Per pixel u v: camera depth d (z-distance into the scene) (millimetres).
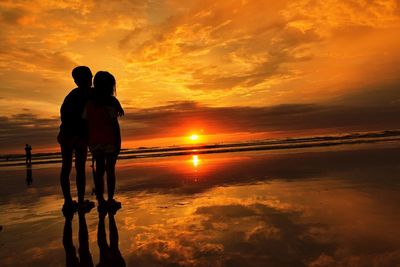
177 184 5348
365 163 6824
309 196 3682
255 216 2836
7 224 3086
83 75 3861
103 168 3775
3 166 17688
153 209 3414
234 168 7469
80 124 3777
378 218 2592
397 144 12711
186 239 2271
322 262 1729
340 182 4570
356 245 1976
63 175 3756
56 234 2631
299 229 2375
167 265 1801
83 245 2281
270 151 13938
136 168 9305
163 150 26234
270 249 1973
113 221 2979
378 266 1643
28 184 6738
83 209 3660
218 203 3533
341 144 15180
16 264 1957
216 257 1882
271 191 4145
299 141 24062
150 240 2303
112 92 3877
